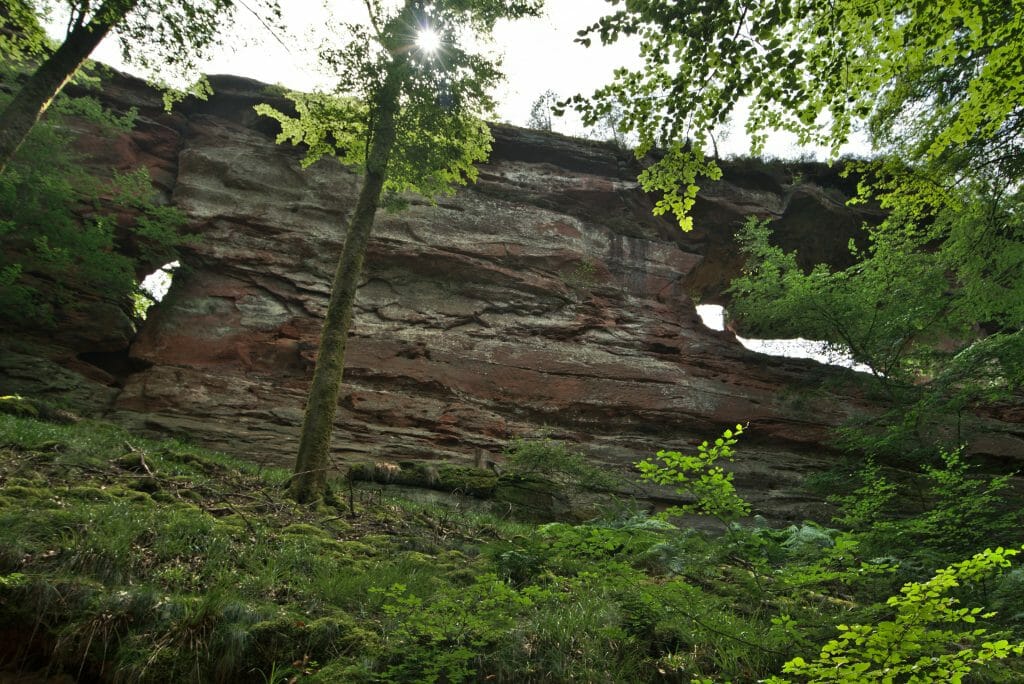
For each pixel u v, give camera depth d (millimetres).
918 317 16984
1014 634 6883
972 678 5684
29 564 5617
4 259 17594
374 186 12727
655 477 5406
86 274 18422
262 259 21547
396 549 8234
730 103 6223
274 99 24156
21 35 13273
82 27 10414
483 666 5363
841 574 6000
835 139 6668
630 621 6199
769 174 28438
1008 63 6523
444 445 19516
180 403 18078
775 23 5723
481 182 25297
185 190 21891
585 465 18188
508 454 18594
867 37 6074
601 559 7535
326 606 5934
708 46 5930
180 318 20078
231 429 17781
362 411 19562
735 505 5281
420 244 23172
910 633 3621
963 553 9688
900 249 18000
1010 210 13242
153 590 5512
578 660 5586
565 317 23750
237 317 20500
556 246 25000
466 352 21828
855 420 18891
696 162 6531
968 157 11766
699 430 22516
